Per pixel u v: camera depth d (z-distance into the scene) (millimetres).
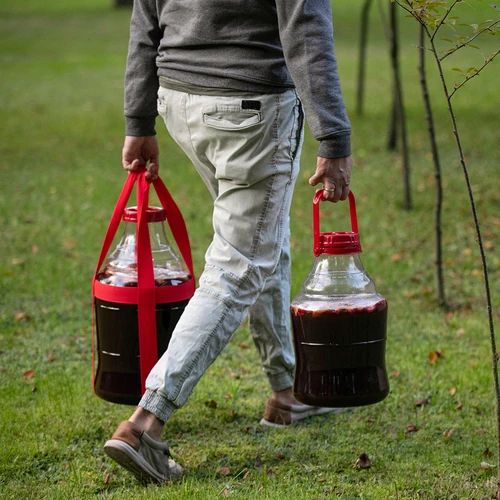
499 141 14484
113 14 47062
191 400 4777
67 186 11867
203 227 9602
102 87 22812
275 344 4324
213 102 3574
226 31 3557
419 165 12891
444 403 4738
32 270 7879
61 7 51219
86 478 3756
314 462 3926
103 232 9406
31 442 4137
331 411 4578
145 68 3982
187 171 12883
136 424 3506
